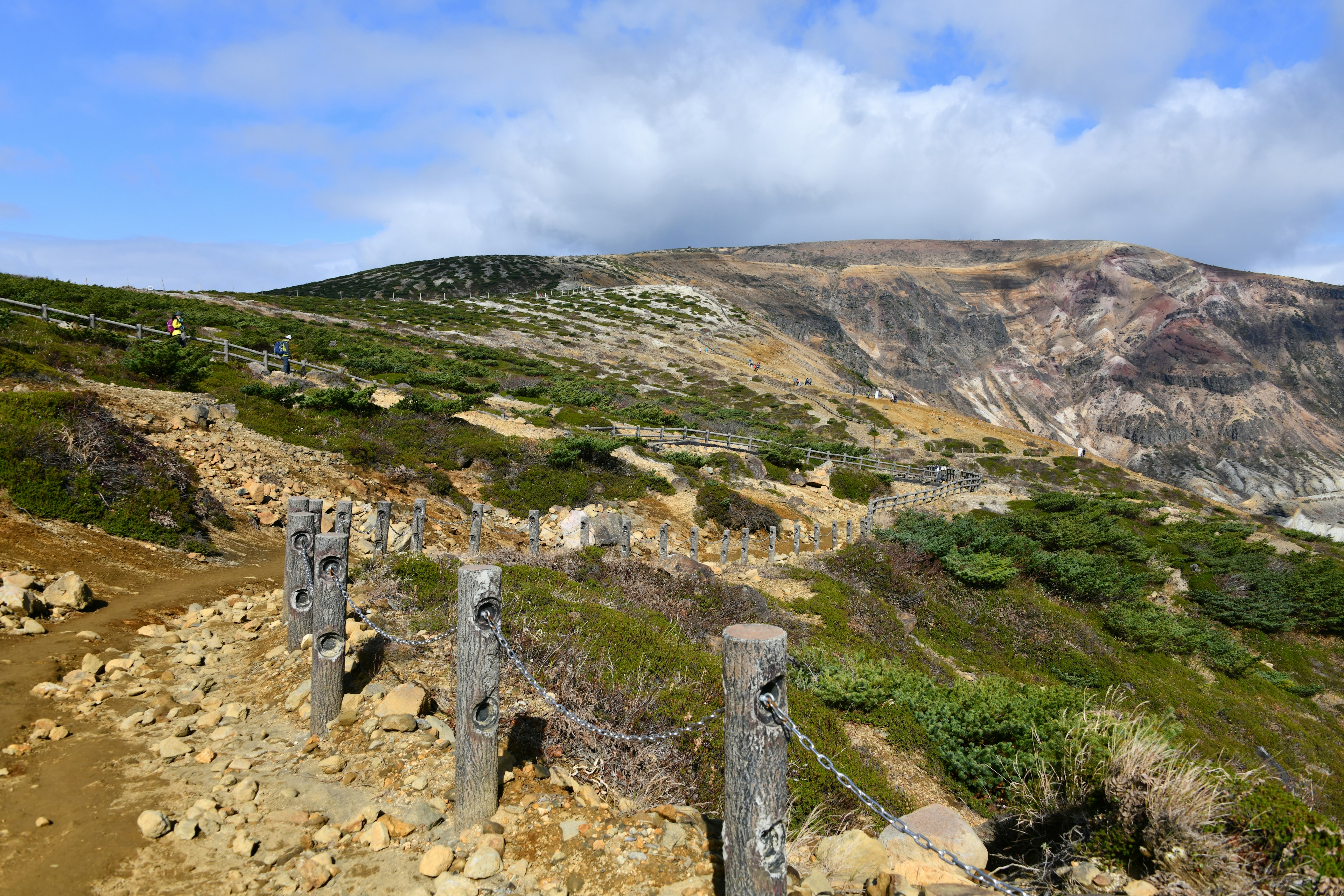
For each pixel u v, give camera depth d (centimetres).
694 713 577
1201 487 12481
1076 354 16962
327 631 518
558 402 3919
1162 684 1520
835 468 3578
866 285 17950
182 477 1217
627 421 3806
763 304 15612
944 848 443
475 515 1155
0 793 420
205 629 749
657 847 397
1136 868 404
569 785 459
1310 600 2491
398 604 768
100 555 914
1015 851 490
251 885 357
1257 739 1477
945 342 17012
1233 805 388
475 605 401
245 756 483
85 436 1093
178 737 506
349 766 472
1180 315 17138
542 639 665
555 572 1016
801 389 7350
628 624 781
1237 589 2516
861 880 404
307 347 3828
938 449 5747
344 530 879
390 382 3369
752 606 1201
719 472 2989
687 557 1362
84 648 650
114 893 347
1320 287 18212
